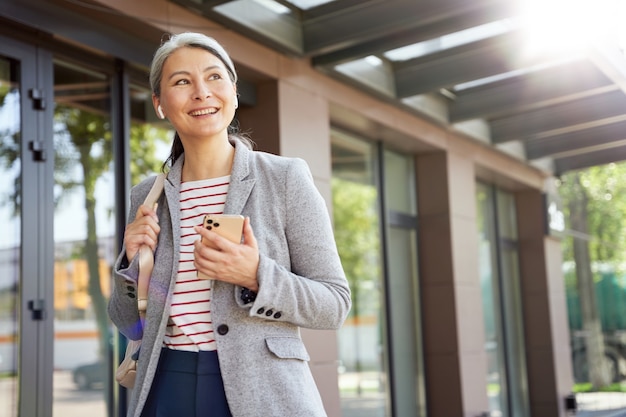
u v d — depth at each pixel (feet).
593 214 57.06
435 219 26.99
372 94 22.50
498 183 33.55
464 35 21.16
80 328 14.76
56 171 14.56
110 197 15.58
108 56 15.43
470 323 27.17
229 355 5.25
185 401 5.32
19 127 13.99
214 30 17.06
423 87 22.54
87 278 14.97
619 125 29.60
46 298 14.15
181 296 5.50
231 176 5.70
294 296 5.24
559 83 24.00
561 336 35.73
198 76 5.68
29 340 13.79
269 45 18.49
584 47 19.79
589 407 37.32
